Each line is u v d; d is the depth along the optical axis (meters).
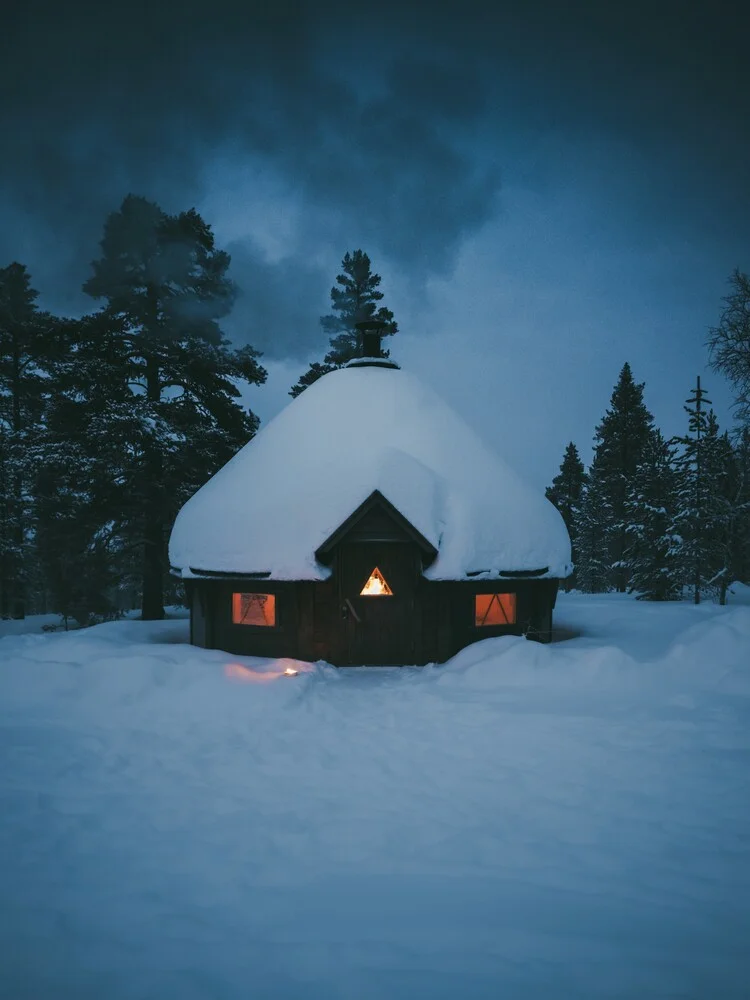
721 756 6.64
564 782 5.96
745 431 24.72
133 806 5.48
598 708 8.56
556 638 14.42
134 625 16.48
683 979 3.14
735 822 5.12
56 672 9.48
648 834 4.90
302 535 11.84
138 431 20.38
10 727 7.93
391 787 5.90
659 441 34.78
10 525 25.08
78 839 4.84
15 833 4.93
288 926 3.65
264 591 12.27
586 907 3.86
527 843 4.75
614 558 42.53
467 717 8.24
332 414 14.16
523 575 12.71
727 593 29.39
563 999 2.98
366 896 4.00
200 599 13.20
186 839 4.83
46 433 21.77
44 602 37.19
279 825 5.07
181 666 9.74
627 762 6.49
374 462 12.48
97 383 21.50
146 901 3.95
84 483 21.19
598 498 44.47
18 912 3.83
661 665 10.18
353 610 11.86
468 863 4.45
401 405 14.37
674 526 28.03
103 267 22.38
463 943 3.46
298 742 7.27
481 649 11.35
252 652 12.39
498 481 13.63
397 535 11.81
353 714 8.52
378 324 16.08
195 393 23.30
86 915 3.79
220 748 7.08
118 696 9.06
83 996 3.04
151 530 21.94
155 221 22.75
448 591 12.07
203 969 3.24
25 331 26.61
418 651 11.95
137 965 3.29
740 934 3.58
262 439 14.73
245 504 13.04
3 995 3.04
